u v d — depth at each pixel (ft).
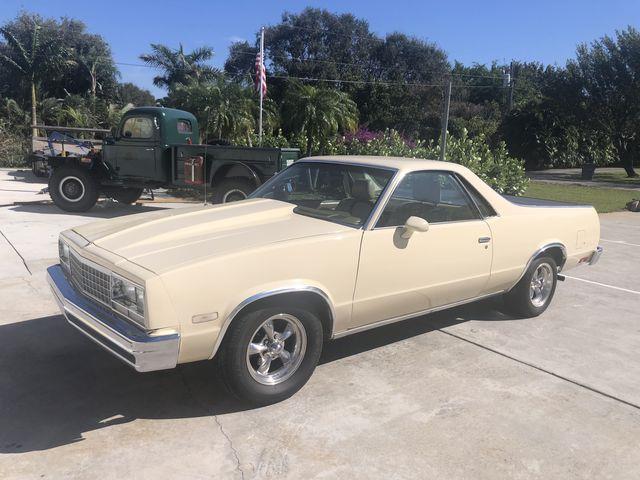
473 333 16.71
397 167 13.89
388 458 10.16
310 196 14.88
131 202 43.42
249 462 9.87
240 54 146.00
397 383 13.14
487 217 15.62
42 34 108.68
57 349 14.37
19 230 30.19
